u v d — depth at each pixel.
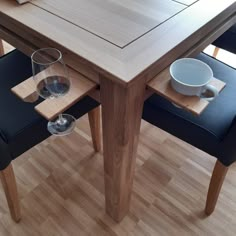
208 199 1.21
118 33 0.78
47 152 1.48
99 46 0.74
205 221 1.26
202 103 0.74
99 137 1.42
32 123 0.96
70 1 0.90
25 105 1.00
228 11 0.93
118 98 0.73
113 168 0.98
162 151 1.50
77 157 1.47
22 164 1.42
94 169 1.42
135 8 0.87
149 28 0.80
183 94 0.75
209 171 1.43
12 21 0.85
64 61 0.80
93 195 1.33
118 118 0.79
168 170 1.43
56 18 0.82
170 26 0.81
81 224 1.24
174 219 1.26
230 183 1.38
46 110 0.73
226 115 1.00
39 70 0.74
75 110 1.05
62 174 1.40
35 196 1.31
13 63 1.16
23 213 1.26
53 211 1.27
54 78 0.76
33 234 1.20
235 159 0.99
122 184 1.04
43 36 0.77
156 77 0.79
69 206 1.29
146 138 1.56
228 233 1.23
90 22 0.81
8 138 0.93
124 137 0.83
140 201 1.31
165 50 0.73
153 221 1.25
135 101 0.76
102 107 0.81
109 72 0.67
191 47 0.88
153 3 0.90
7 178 1.04
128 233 1.22
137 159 1.46
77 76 0.80
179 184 1.38
